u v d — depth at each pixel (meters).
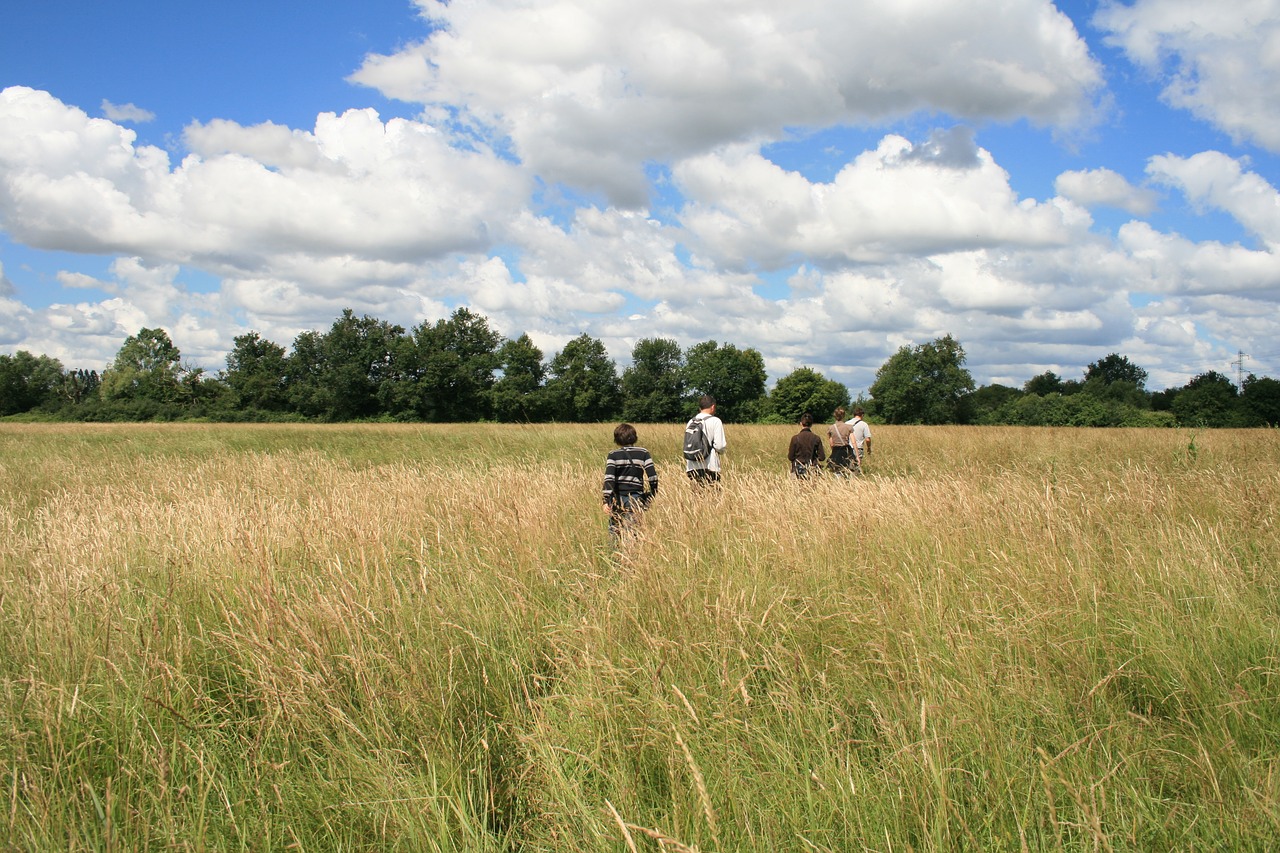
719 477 8.33
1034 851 2.23
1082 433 20.50
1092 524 5.61
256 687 3.35
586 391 86.62
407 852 2.39
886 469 14.30
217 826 2.51
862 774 2.59
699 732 2.83
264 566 4.61
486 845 2.41
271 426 29.25
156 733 2.92
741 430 20.78
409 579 4.61
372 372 86.12
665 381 92.38
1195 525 5.39
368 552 4.97
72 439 21.55
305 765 2.92
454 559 5.14
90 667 3.43
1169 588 4.16
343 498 7.24
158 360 102.94
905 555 4.96
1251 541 5.31
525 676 3.56
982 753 2.61
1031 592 4.21
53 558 5.08
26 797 2.55
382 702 3.17
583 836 2.41
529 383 85.50
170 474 11.80
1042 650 3.53
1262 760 2.66
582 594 4.30
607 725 2.96
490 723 3.18
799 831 2.34
